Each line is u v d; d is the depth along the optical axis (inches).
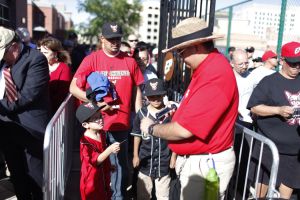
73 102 210.2
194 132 93.3
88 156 128.1
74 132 224.5
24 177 140.3
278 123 139.8
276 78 141.3
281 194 144.9
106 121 149.6
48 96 142.5
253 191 147.9
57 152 132.0
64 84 181.6
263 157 143.4
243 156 154.9
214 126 98.7
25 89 129.3
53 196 123.0
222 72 94.2
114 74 151.0
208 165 101.0
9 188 172.7
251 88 185.5
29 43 212.5
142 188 154.2
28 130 134.4
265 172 143.7
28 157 137.7
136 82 158.1
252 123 176.9
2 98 130.8
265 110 139.3
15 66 129.2
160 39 240.1
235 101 99.6
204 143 99.7
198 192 103.0
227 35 414.6
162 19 235.5
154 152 148.9
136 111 161.0
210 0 147.6
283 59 139.3
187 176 104.3
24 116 133.7
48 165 110.8
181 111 99.0
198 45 96.2
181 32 97.9
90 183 128.6
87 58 152.8
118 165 154.3
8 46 125.1
